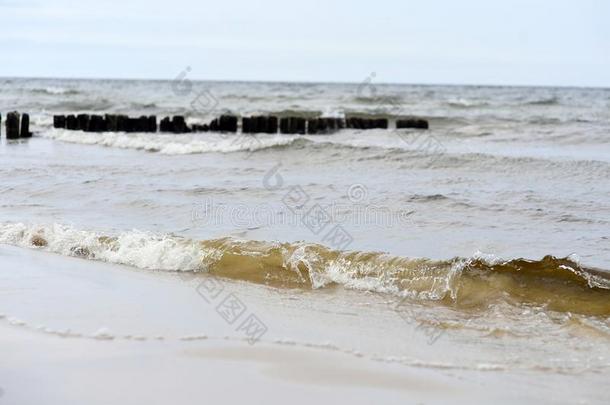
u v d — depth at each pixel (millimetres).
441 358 5398
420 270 7438
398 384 4836
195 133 26031
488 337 5949
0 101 44844
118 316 6230
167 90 62156
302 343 5633
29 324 5941
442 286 7176
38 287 7172
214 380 4801
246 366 5070
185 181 14312
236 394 4578
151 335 5723
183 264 8172
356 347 5586
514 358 5449
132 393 4547
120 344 5480
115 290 7145
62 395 4477
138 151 21297
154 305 6637
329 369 5066
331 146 18859
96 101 44188
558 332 6074
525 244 9156
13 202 12125
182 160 18484
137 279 7633
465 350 5617
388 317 6469
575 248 8930
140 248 8523
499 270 7273
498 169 15719
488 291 7016
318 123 25922
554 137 23031
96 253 8688
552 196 12477
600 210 11227
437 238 9469
